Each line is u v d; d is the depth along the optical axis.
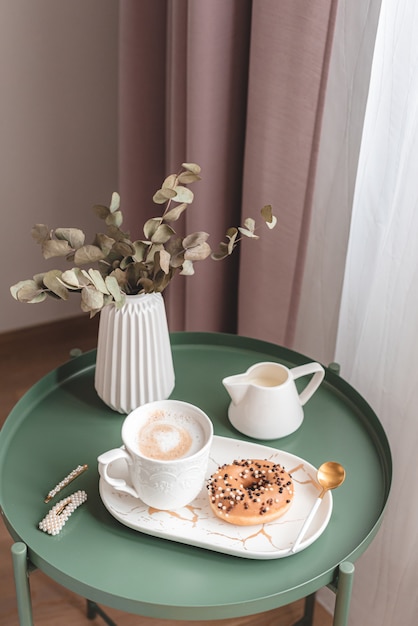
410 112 1.07
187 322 1.54
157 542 0.90
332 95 1.21
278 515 0.91
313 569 0.87
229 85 1.32
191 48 1.27
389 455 1.00
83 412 1.10
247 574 0.86
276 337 1.41
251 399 1.03
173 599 0.83
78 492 0.96
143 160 1.58
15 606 1.40
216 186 1.40
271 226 1.00
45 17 1.73
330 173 1.26
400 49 1.06
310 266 1.36
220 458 1.01
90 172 1.96
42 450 1.03
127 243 1.00
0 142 1.82
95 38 1.81
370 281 1.22
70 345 2.11
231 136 1.37
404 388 1.16
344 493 0.97
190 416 0.96
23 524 0.92
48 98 1.82
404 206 1.10
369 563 1.28
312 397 1.14
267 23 1.19
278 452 1.01
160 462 0.86
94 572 0.86
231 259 1.50
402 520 1.20
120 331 1.02
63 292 0.93
